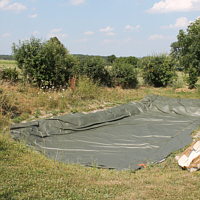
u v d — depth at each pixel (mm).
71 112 10031
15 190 3352
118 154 6219
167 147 6590
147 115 10953
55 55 13031
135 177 4652
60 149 6438
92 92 12836
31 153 5387
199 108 11195
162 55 18625
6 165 4199
